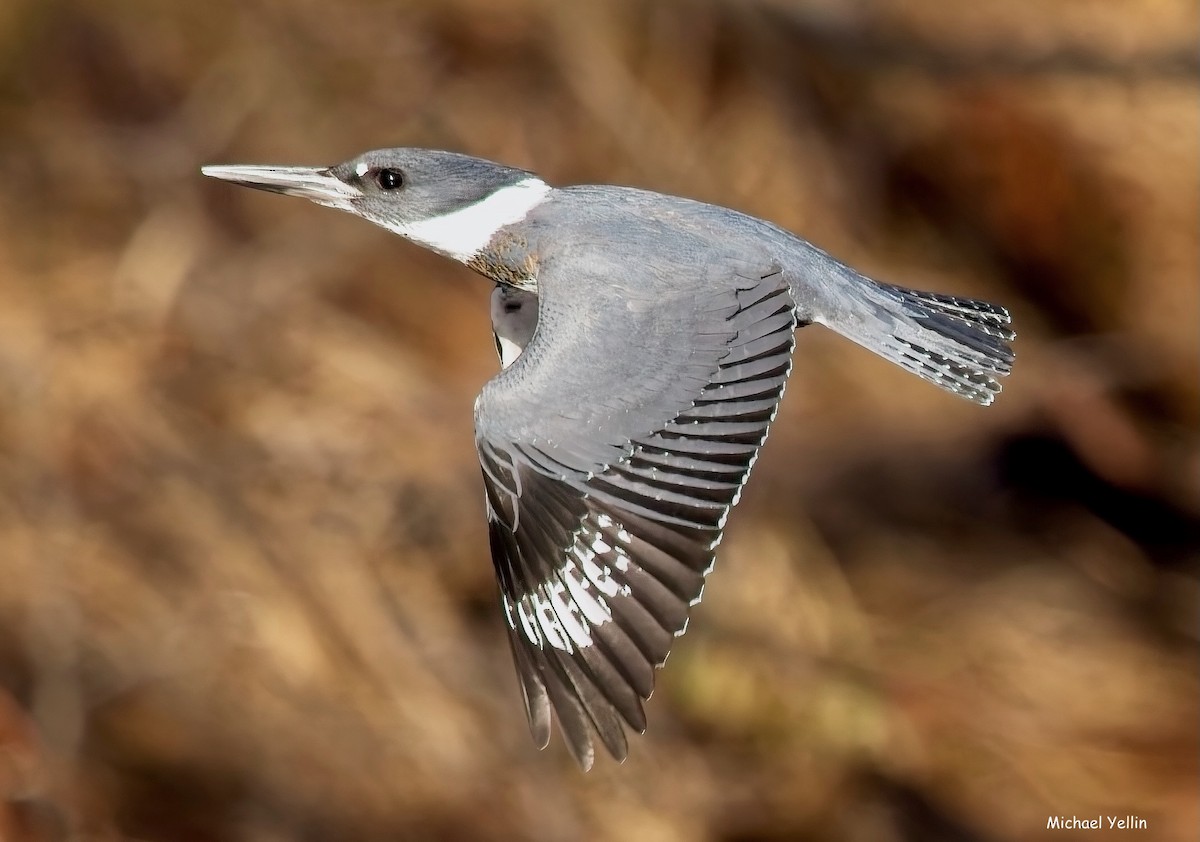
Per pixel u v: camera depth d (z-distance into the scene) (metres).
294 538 12.32
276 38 14.74
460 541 12.70
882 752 12.88
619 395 6.83
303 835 11.11
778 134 15.31
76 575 11.81
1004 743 13.07
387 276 13.91
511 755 11.80
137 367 12.93
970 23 15.88
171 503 12.29
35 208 13.88
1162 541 14.80
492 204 7.94
